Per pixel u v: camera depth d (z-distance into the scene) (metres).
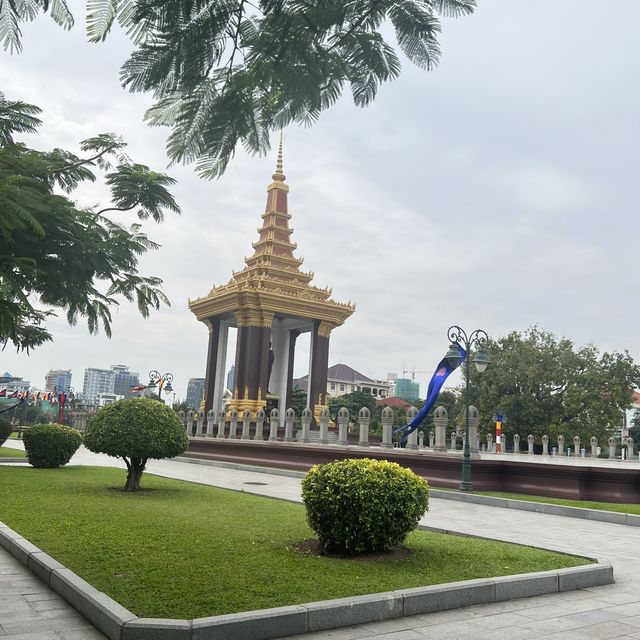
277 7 4.24
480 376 54.72
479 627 6.37
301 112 4.99
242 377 46.97
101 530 9.70
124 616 5.66
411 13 4.49
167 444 15.13
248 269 51.31
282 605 6.18
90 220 10.18
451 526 12.81
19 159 10.18
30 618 6.23
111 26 4.14
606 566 8.51
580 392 50.47
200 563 7.73
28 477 17.81
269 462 28.25
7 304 8.27
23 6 4.18
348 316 51.25
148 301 11.39
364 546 8.44
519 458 33.75
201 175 4.88
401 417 67.38
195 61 4.27
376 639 5.89
